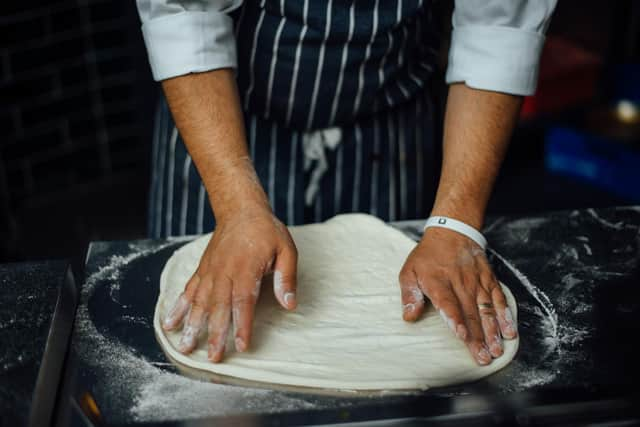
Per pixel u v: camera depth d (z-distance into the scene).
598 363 1.10
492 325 1.13
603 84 3.17
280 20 1.36
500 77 1.29
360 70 1.41
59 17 2.86
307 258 1.34
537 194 3.02
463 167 1.28
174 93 1.27
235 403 1.02
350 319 1.20
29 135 2.97
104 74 3.03
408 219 1.61
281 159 1.49
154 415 1.00
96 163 3.16
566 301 1.23
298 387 1.05
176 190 1.54
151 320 1.18
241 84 1.43
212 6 1.27
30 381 1.01
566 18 3.26
